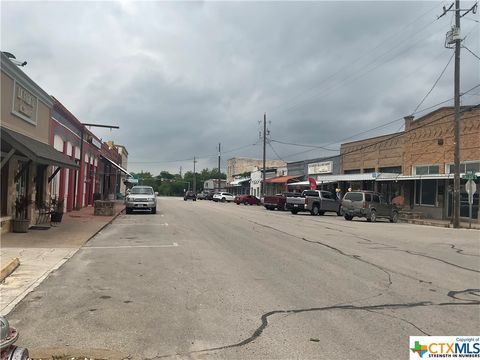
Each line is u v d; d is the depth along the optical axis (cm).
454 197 2572
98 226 1953
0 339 355
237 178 9431
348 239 1655
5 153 1468
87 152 3334
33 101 1698
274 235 1741
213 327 604
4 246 1284
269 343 545
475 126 2955
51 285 838
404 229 2261
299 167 5791
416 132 3494
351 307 711
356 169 4406
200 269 1013
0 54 1304
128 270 997
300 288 838
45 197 2011
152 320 632
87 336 564
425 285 883
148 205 3025
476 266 1127
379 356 507
